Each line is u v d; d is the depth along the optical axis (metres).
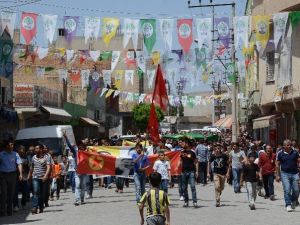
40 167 18.47
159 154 19.36
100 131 65.00
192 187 19.64
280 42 21.75
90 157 21.33
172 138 44.00
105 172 21.62
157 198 10.25
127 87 56.69
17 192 19.11
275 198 22.86
